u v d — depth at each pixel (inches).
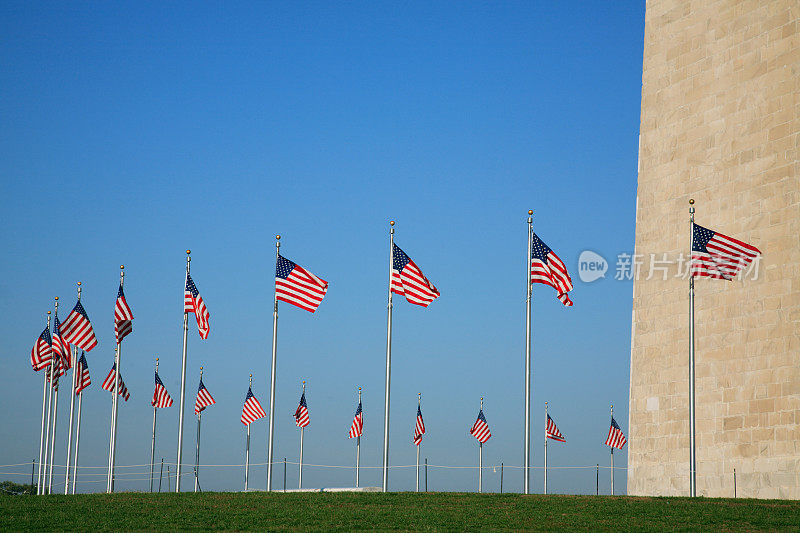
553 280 1652.3
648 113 2026.3
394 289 1683.1
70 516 1295.5
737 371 1745.8
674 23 1990.7
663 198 1957.4
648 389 1932.8
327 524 1217.4
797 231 1675.7
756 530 1154.7
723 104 1850.4
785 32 1743.4
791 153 1702.8
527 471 1590.8
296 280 1745.8
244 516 1285.7
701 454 1793.8
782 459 1640.0
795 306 1658.5
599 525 1194.0
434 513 1300.4
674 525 1188.5
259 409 2738.7
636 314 1984.5
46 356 2138.3
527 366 1628.9
